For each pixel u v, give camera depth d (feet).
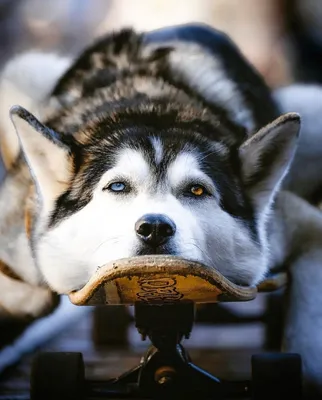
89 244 15.21
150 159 15.42
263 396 16.47
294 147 16.57
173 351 16.57
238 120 18.20
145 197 15.07
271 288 17.53
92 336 26.50
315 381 18.51
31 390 16.57
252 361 16.75
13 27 43.86
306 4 40.98
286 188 20.80
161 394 16.63
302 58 42.04
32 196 17.49
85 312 23.85
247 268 16.02
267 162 16.57
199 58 18.83
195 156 15.70
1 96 19.61
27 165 17.87
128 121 16.44
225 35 21.06
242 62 20.56
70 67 19.16
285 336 19.02
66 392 16.42
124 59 18.69
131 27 20.30
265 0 44.27
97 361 24.80
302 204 19.84
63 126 17.24
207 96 18.02
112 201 15.20
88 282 14.33
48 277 15.92
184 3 48.83
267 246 16.99
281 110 21.07
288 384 16.47
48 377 16.47
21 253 17.88
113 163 15.56
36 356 16.87
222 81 18.61
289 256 19.19
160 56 18.67
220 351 26.43
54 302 18.66
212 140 16.33
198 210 15.38
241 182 16.42
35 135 15.98
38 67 19.84
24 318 18.89
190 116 16.81
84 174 15.80
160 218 14.34
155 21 49.55
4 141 19.35
